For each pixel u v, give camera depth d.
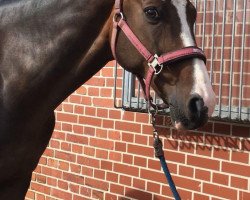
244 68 3.71
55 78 2.92
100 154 4.71
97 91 4.71
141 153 4.37
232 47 3.74
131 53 2.74
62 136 5.06
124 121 4.49
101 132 4.69
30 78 2.94
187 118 2.55
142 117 4.35
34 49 2.93
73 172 4.96
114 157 4.59
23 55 2.95
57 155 5.11
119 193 4.55
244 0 3.68
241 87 3.69
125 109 4.38
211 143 3.92
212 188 3.92
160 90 2.72
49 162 5.19
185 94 2.55
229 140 3.81
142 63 2.74
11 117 2.97
